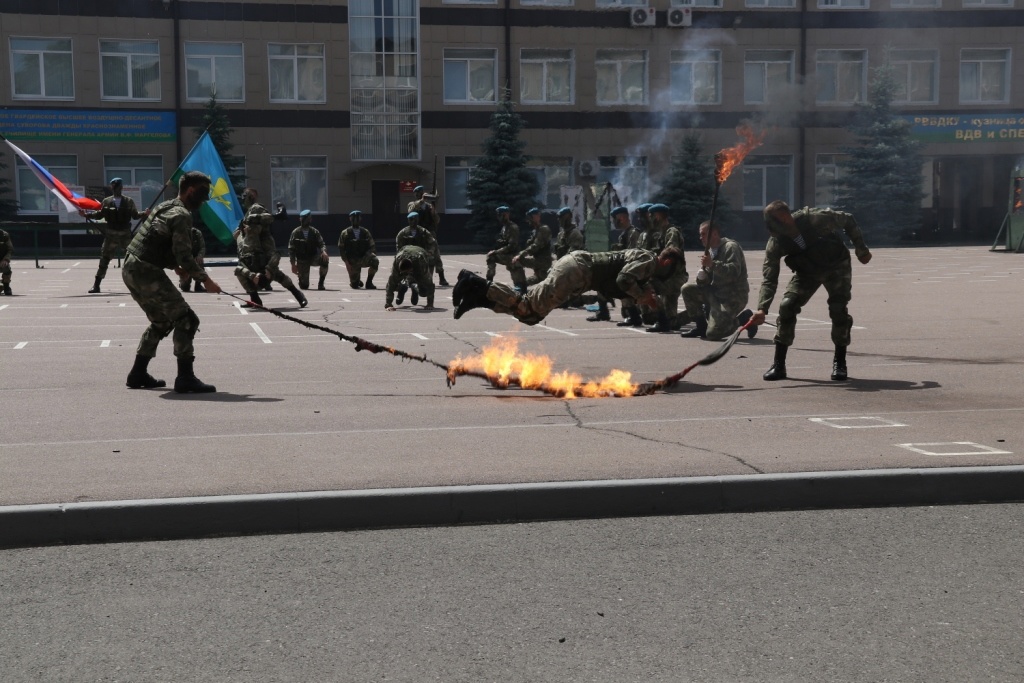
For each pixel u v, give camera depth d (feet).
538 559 18.06
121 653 14.39
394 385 35.63
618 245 55.21
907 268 101.24
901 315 58.49
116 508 19.13
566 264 33.04
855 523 20.01
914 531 19.49
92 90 151.74
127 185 154.51
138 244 33.55
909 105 170.50
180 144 155.02
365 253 82.12
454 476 21.50
